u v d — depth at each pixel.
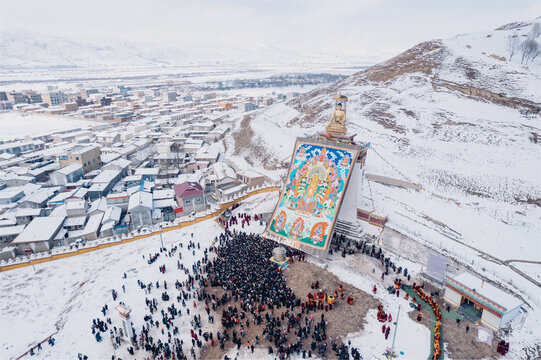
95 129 145.38
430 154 75.88
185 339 34.47
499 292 34.78
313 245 45.88
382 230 50.84
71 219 62.00
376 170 71.88
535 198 59.47
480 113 88.12
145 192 69.62
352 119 98.56
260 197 70.25
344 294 39.06
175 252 51.72
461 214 56.75
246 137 114.62
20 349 35.75
